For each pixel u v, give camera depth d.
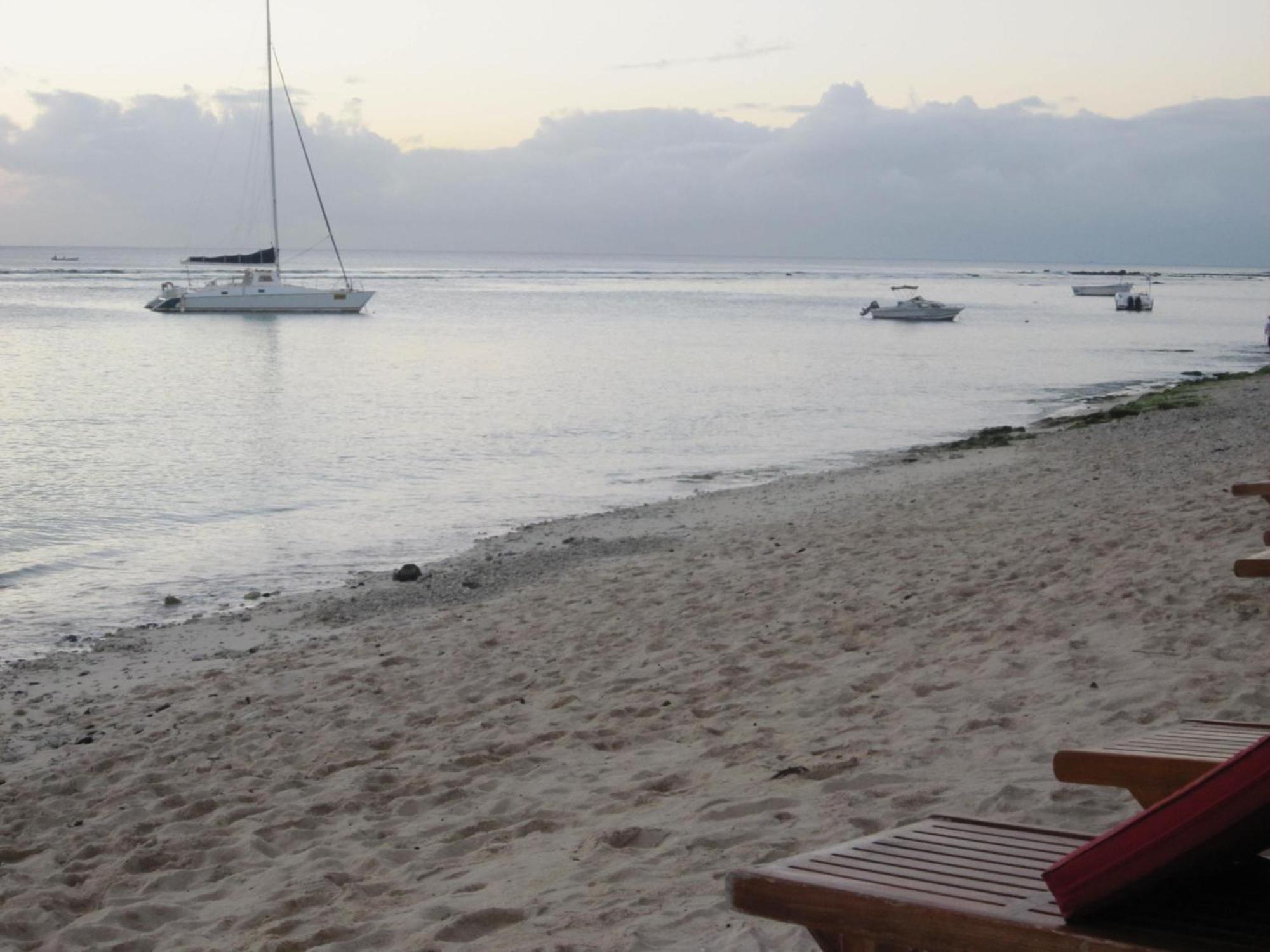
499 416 33.97
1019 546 11.38
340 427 31.47
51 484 22.58
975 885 2.36
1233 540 10.09
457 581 14.07
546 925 4.32
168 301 84.00
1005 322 92.62
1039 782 5.20
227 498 21.25
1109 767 3.04
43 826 6.68
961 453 24.06
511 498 21.17
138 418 33.19
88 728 8.92
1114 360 56.38
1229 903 2.14
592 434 30.16
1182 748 3.14
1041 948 2.08
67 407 35.59
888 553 12.07
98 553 16.88
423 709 8.27
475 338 68.81
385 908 4.81
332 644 11.20
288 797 6.68
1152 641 7.39
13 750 8.50
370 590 14.09
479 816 5.92
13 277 163.75
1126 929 2.05
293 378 45.28
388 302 113.81
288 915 4.89
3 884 5.73
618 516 18.48
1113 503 13.73
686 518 17.73
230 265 91.06
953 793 5.19
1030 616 8.48
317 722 8.22
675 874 4.70
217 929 4.81
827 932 2.48
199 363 51.69
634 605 11.05
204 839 6.07
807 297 142.62
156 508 20.28
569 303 118.31
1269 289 194.00
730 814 5.34
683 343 66.00
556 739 7.16
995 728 6.19
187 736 8.26
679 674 8.32
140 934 4.89
